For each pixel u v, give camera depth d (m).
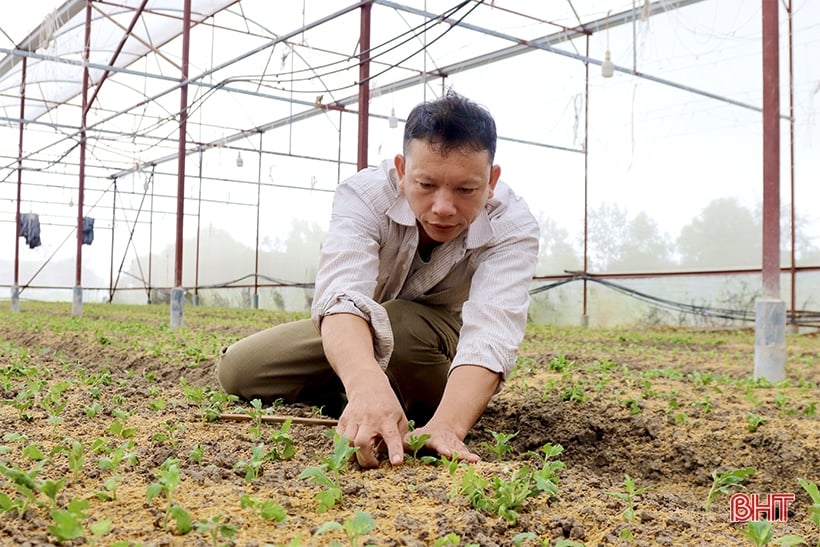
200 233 28.61
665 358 8.07
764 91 5.96
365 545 1.59
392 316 3.41
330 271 2.79
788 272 15.08
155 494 1.77
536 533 1.83
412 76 16.92
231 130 23.00
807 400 4.53
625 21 12.98
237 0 13.45
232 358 3.74
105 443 2.44
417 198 2.43
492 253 3.00
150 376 4.70
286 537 1.68
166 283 29.08
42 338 8.86
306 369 3.66
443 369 3.62
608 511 2.04
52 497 1.73
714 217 16.03
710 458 3.50
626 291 15.99
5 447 2.26
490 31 11.84
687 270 16.55
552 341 10.88
